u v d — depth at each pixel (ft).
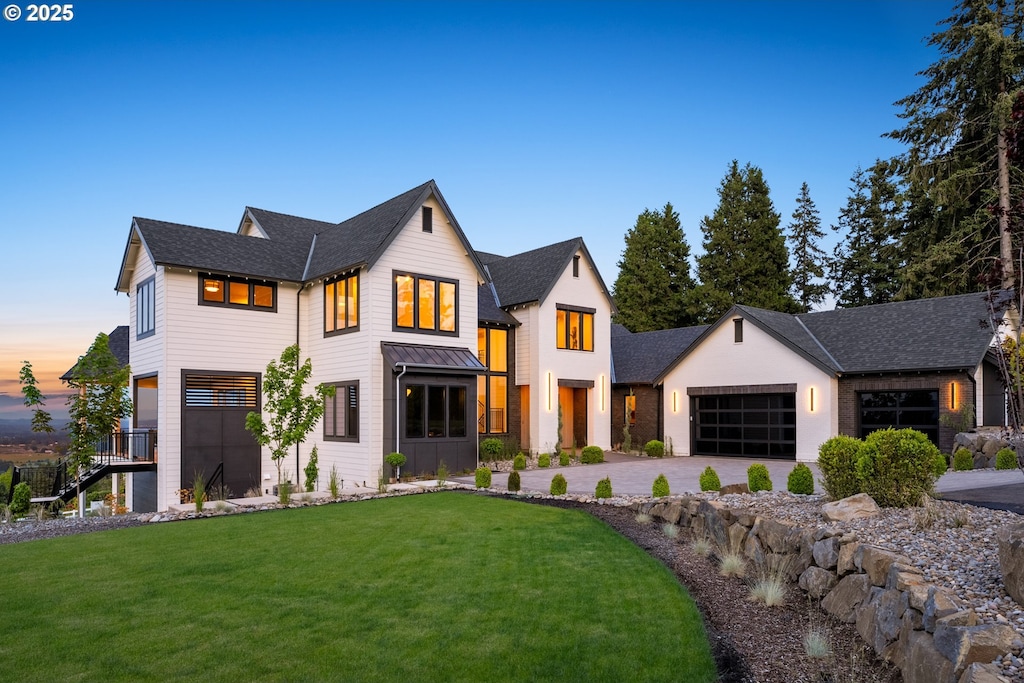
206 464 67.00
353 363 69.00
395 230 68.54
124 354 90.12
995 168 100.48
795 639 21.54
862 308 88.07
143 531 41.11
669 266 177.68
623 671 19.17
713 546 33.73
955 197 103.96
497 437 88.89
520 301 92.02
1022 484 38.34
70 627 23.15
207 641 21.70
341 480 69.92
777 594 25.03
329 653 20.62
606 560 31.30
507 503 48.65
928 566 21.30
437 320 73.20
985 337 70.13
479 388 88.79
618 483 58.75
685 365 92.43
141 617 24.11
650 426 100.42
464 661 19.93
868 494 30.91
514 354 93.15
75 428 64.49
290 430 57.82
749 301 162.40
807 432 79.15
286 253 77.87
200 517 47.29
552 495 52.08
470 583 27.71
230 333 69.56
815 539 26.71
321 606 25.07
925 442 31.04
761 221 165.37
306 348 75.56
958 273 107.96
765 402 83.92
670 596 25.77
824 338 85.76
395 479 65.05
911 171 111.45
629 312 175.42
